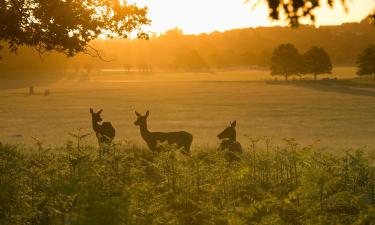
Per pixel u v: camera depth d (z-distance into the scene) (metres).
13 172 23.47
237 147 43.06
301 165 26.91
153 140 50.44
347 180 25.97
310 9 11.67
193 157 29.58
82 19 44.84
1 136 111.69
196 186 26.58
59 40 45.16
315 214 18.55
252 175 29.14
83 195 16.97
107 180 25.28
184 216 23.08
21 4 44.16
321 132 123.00
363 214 18.22
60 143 91.31
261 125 138.75
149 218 19.19
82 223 15.88
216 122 146.00
